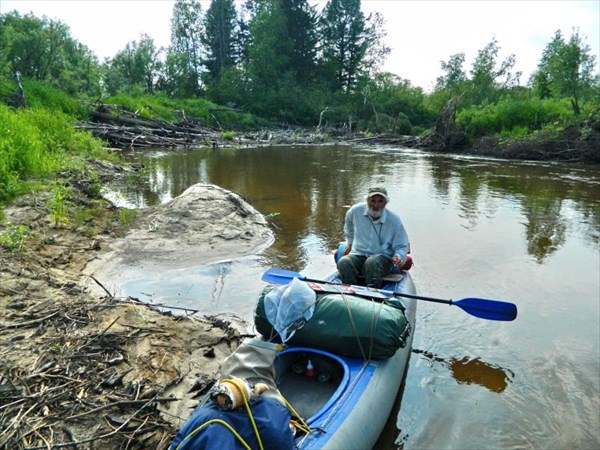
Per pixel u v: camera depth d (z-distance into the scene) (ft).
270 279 15.60
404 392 12.72
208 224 25.96
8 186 25.77
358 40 170.71
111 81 124.67
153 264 20.98
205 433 6.46
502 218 30.55
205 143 73.97
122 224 25.63
